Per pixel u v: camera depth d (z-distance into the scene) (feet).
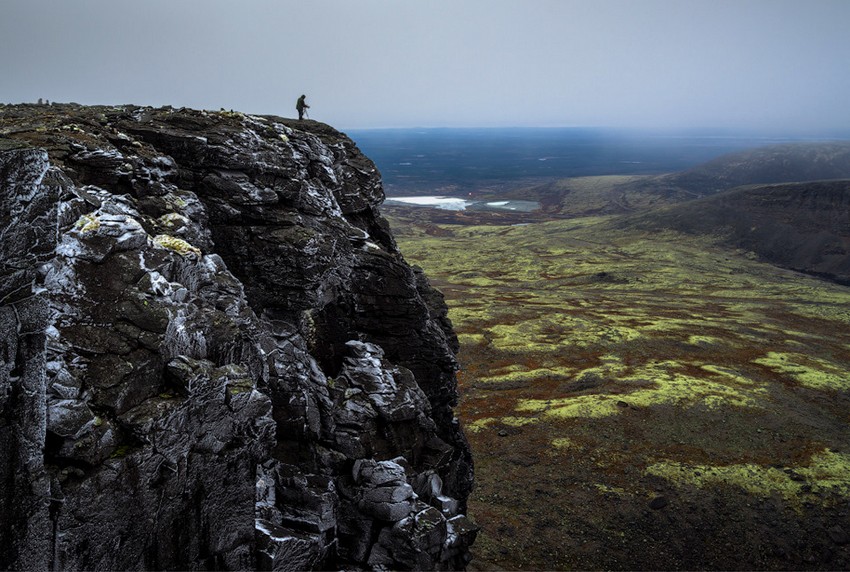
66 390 49.85
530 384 320.50
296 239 91.97
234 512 60.13
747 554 172.04
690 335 429.79
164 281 62.59
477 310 501.15
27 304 43.86
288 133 110.32
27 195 43.01
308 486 79.25
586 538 176.86
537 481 210.59
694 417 265.95
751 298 617.62
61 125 84.28
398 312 111.86
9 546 43.83
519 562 163.63
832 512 190.29
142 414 52.31
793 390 313.73
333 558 77.66
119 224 62.49
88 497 47.85
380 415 93.40
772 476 211.61
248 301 90.74
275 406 85.51
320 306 99.19
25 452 44.50
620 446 238.48
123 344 55.31
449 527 88.02
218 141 92.43
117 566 50.42
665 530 181.78
